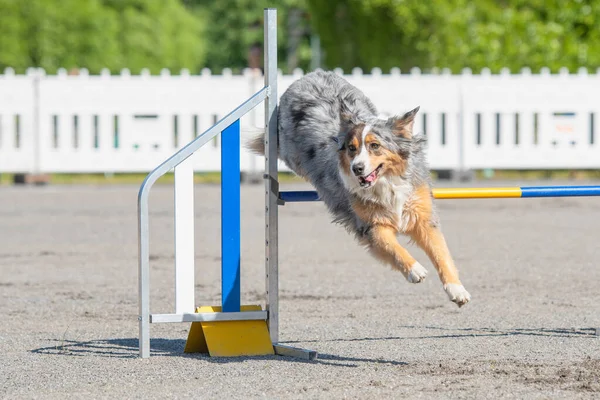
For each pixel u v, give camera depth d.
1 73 36.56
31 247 14.02
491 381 6.55
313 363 7.25
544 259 12.64
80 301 10.02
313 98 8.68
